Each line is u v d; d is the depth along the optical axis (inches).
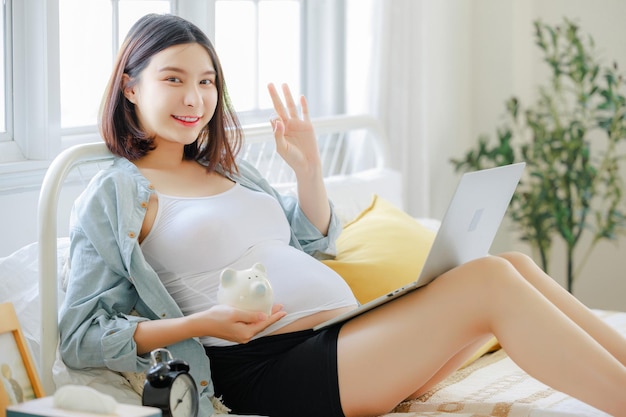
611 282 157.0
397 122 135.4
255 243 79.2
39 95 89.7
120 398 71.2
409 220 102.1
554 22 158.9
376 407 71.8
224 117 85.0
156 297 73.6
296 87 131.4
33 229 89.2
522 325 67.9
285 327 75.5
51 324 71.0
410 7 134.9
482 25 158.2
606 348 73.2
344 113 134.5
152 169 80.0
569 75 144.8
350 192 111.1
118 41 101.4
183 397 61.1
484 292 69.7
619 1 152.9
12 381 62.8
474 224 74.0
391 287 90.0
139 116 79.8
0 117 89.6
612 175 143.9
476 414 71.7
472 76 160.4
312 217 89.7
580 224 144.3
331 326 74.5
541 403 74.4
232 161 84.6
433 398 77.4
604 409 65.6
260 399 74.7
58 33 90.0
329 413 72.4
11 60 89.6
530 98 160.7
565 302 75.5
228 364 76.5
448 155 156.6
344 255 93.6
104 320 71.6
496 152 145.9
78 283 72.7
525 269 77.8
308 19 131.3
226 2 118.3
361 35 130.0
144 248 76.8
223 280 70.4
